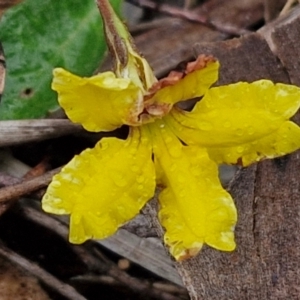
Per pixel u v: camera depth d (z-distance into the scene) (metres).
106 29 0.11
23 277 0.12
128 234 0.12
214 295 0.11
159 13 0.14
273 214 0.11
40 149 0.13
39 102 0.13
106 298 0.13
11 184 0.12
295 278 0.11
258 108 0.11
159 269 0.12
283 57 0.12
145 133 0.11
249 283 0.11
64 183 0.10
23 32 0.13
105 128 0.11
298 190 0.12
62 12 0.13
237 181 0.12
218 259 0.11
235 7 0.14
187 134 0.11
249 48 0.12
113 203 0.10
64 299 0.12
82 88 0.10
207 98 0.11
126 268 0.13
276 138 0.11
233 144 0.11
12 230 0.13
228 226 0.10
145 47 0.14
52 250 0.13
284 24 0.12
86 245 0.13
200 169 0.11
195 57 0.13
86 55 0.13
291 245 0.11
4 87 0.13
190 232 0.10
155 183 0.11
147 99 0.10
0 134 0.12
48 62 0.13
